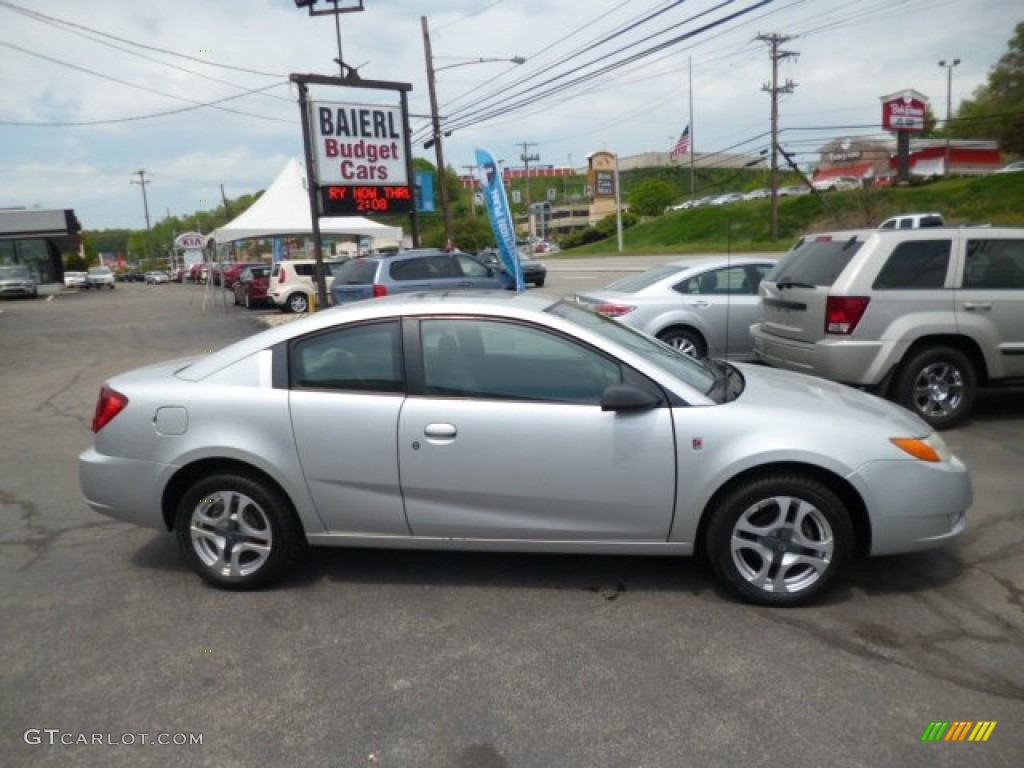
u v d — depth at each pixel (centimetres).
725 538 363
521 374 375
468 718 289
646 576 403
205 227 12538
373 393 378
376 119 1627
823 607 365
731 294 924
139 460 391
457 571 415
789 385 413
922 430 377
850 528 358
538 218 12988
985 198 4456
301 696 306
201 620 369
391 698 303
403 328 383
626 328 442
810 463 353
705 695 299
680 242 5747
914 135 7344
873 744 268
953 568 404
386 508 379
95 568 432
